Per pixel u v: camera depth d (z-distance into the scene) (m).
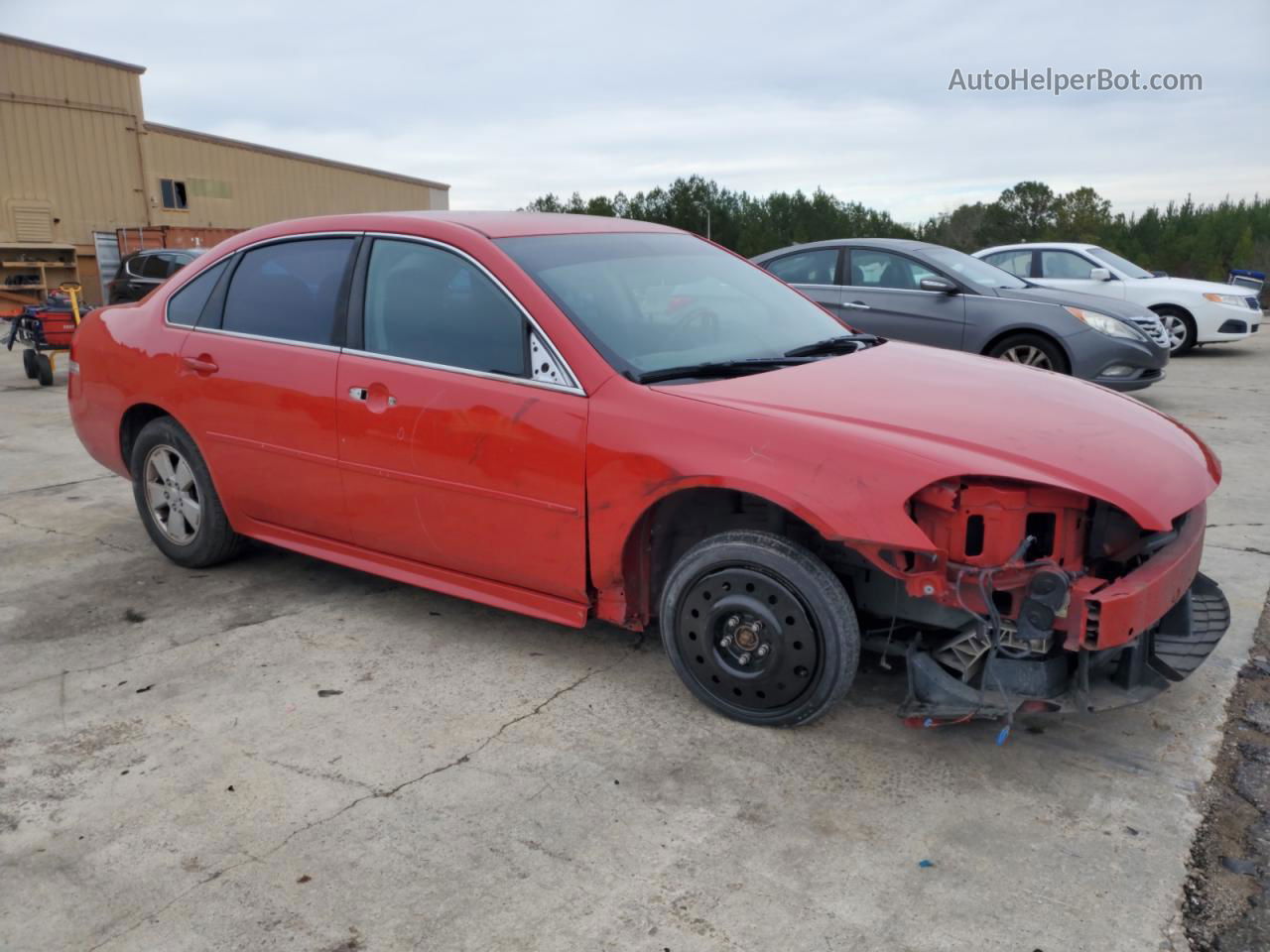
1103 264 12.80
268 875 2.51
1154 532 3.05
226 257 4.40
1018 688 2.86
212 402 4.27
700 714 3.29
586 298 3.53
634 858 2.55
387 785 2.90
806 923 2.30
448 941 2.27
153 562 4.89
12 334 11.59
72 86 25.61
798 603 2.99
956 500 2.78
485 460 3.45
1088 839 2.60
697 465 3.00
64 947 2.27
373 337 3.79
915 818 2.70
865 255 9.04
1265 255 41.88
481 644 3.88
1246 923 2.28
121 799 2.85
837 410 3.05
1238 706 3.29
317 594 4.43
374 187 36.75
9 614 4.24
